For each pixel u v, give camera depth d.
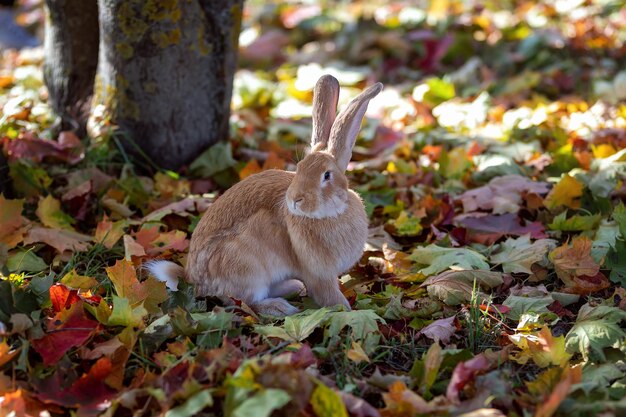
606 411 3.33
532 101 7.98
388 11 11.21
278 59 10.06
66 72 6.63
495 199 5.65
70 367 3.72
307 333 3.99
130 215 5.64
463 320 4.36
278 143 7.12
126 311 3.98
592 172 5.90
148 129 6.21
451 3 11.19
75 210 5.57
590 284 4.64
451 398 3.44
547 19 10.41
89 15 6.48
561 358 3.85
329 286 4.35
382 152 7.07
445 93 8.30
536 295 4.59
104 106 6.24
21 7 11.96
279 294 4.69
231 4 6.18
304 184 4.01
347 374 3.80
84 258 5.02
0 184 5.70
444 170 6.36
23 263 4.77
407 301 4.54
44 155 5.87
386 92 8.32
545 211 5.57
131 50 6.00
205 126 6.37
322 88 4.45
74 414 3.43
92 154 6.07
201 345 3.92
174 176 6.10
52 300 4.19
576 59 9.00
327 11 11.35
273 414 3.30
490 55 9.29
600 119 7.20
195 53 6.13
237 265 4.33
